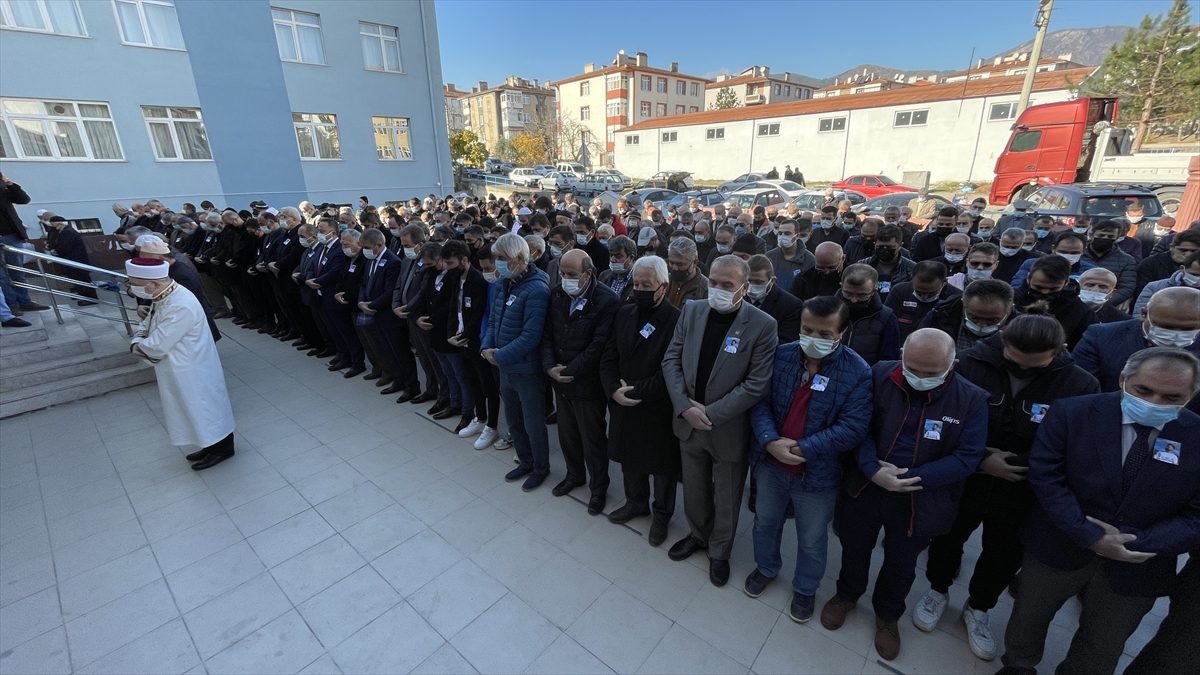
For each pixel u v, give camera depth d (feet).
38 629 8.05
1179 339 6.80
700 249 20.68
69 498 11.35
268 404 16.05
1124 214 25.40
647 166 102.73
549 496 11.25
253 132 44.65
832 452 6.88
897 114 70.44
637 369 8.73
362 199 37.22
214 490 11.60
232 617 8.23
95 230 38.52
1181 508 5.40
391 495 11.34
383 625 8.02
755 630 7.84
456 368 13.25
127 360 17.61
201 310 11.89
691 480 8.66
